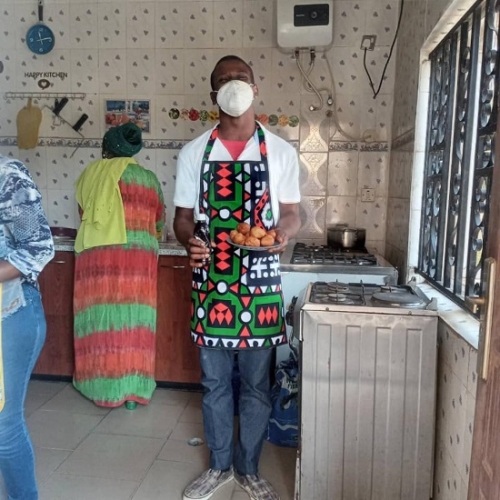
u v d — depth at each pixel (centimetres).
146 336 260
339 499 175
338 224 314
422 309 164
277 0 283
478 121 159
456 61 195
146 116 317
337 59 301
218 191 177
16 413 148
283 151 181
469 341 142
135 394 261
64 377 294
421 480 169
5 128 330
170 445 228
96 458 216
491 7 154
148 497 191
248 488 192
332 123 307
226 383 192
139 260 254
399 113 279
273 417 229
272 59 304
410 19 257
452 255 193
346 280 232
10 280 136
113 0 310
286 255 263
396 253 274
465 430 145
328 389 169
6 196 133
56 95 322
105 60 316
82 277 257
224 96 168
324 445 172
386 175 307
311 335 168
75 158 326
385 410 168
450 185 195
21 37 321
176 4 306
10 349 140
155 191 257
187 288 276
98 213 245
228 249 177
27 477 156
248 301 178
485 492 106
